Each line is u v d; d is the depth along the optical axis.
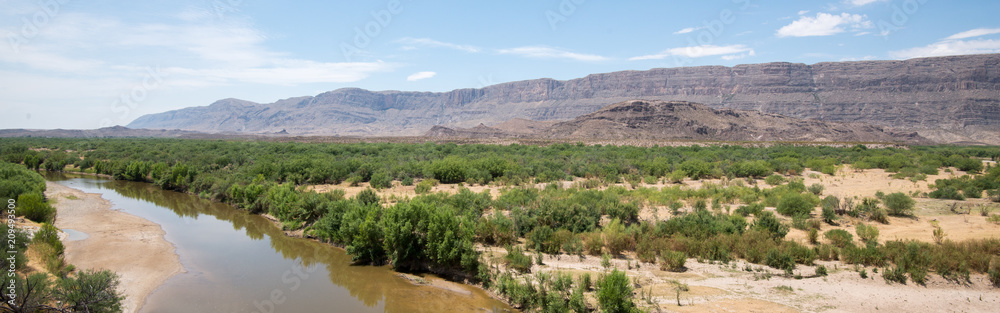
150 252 26.25
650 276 19.55
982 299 16.12
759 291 17.56
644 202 34.19
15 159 74.19
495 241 25.17
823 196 37.06
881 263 19.41
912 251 19.34
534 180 49.00
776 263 20.09
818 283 18.12
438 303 19.41
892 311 15.59
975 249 19.94
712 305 16.34
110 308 16.55
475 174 49.66
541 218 26.62
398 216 23.59
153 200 44.81
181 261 24.97
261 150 86.75
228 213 38.44
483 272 20.75
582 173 54.53
